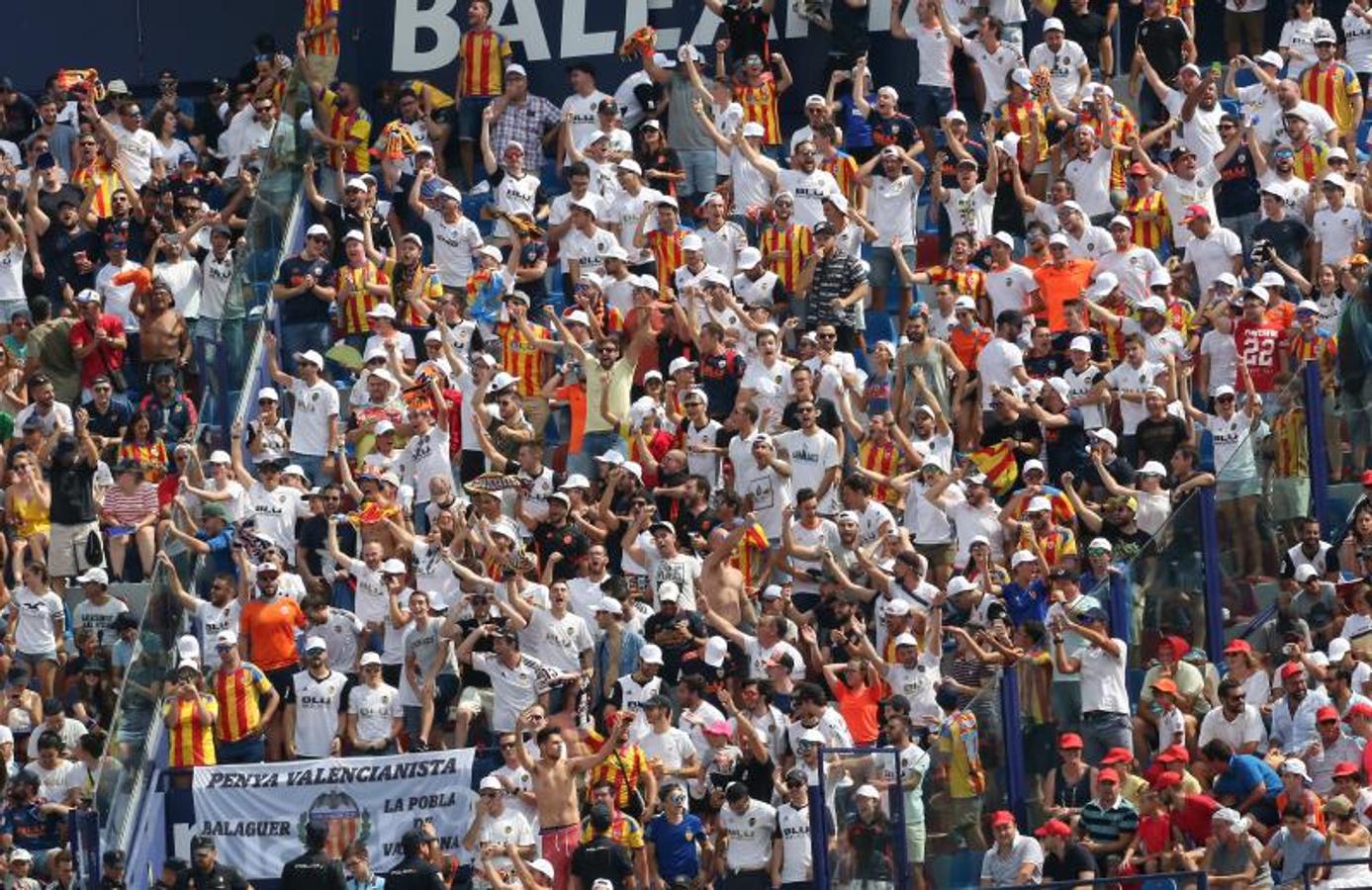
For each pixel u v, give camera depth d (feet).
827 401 293.64
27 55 392.68
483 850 251.19
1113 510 278.26
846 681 264.93
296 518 291.99
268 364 319.06
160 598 274.57
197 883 256.11
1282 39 346.13
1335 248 312.91
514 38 372.38
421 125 352.08
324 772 263.70
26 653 288.71
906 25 351.46
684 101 344.08
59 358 320.09
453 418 301.43
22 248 342.85
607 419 299.79
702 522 284.41
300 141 340.18
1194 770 240.32
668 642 267.59
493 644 266.77
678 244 321.32
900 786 233.35
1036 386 294.46
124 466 300.20
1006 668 242.17
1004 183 330.95
